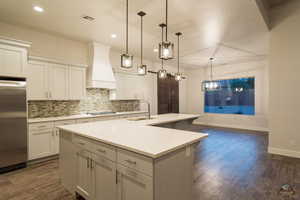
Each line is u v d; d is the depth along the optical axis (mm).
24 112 3070
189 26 3391
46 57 3773
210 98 7840
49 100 3865
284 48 3541
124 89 5285
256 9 2707
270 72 3713
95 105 4836
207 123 7781
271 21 3648
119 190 1583
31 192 2311
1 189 2379
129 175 1487
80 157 2064
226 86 7371
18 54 3014
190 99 8406
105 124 2748
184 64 7219
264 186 2406
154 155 1272
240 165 3162
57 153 3508
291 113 3521
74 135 2168
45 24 3350
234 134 5809
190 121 4137
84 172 2004
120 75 5164
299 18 3381
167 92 7277
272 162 3270
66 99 3939
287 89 3541
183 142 1610
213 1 2469
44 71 3588
